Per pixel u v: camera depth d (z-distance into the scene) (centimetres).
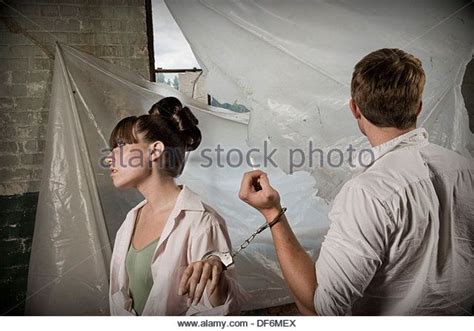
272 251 150
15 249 161
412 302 106
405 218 97
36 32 156
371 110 102
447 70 136
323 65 137
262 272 149
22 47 156
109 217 148
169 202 134
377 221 95
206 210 129
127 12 161
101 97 152
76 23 158
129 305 129
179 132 138
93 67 152
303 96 138
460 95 137
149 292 127
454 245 103
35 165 161
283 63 138
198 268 121
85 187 147
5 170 159
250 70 138
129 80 153
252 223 150
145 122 136
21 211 161
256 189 106
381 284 104
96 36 159
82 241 147
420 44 136
